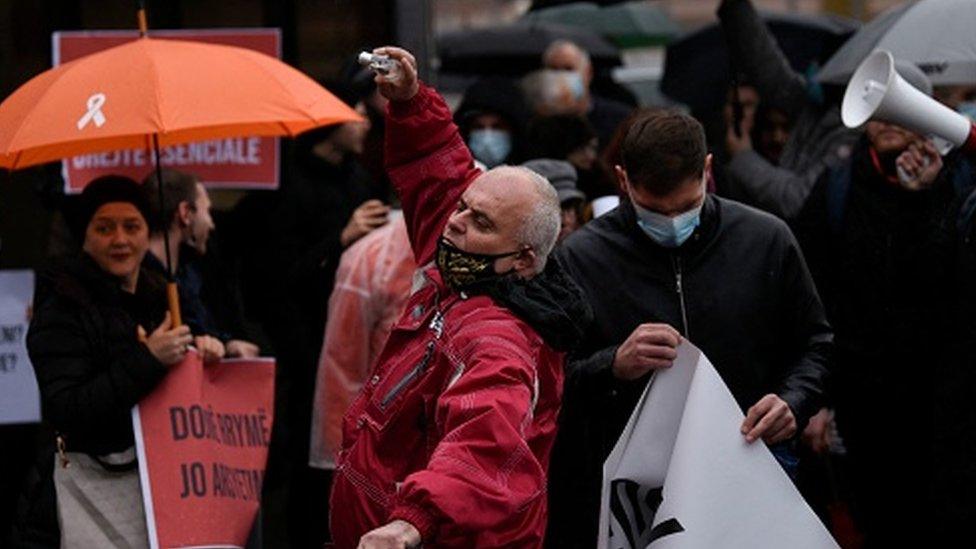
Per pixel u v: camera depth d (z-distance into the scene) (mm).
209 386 12039
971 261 11453
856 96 10719
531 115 16234
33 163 12266
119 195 11945
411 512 8102
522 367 8586
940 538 11703
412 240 9977
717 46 22531
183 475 11719
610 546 9977
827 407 13656
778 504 9945
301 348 15102
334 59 16984
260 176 14961
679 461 9805
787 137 16641
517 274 8977
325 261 14672
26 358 14547
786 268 10656
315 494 13891
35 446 15297
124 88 11242
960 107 15938
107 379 11477
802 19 22562
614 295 10562
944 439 11594
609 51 24500
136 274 12211
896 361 12812
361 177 16078
